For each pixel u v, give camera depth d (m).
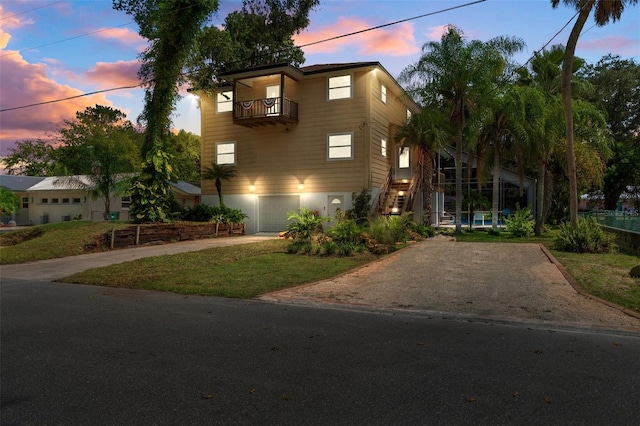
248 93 24.84
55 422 3.18
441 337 5.43
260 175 24.56
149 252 15.13
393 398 3.57
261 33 31.33
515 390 3.73
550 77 22.47
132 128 33.78
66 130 33.72
